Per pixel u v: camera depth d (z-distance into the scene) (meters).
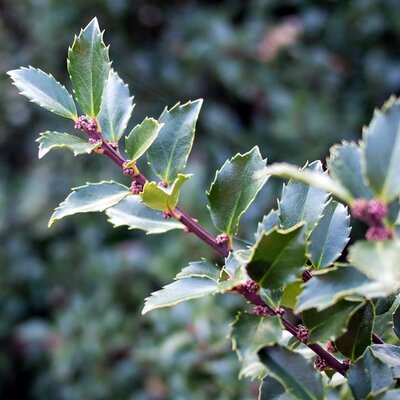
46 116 1.65
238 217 0.48
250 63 1.48
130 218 0.50
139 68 1.54
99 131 0.48
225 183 0.48
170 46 1.55
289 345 0.48
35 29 1.58
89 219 1.52
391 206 0.41
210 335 0.99
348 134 1.41
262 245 0.43
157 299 0.45
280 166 0.40
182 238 1.22
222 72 1.47
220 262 1.21
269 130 1.45
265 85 1.46
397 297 0.49
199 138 1.50
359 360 0.44
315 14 1.53
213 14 1.58
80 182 1.54
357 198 0.41
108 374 1.28
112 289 1.37
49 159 1.60
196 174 1.31
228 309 1.04
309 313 0.44
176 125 0.49
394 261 0.39
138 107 1.50
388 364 0.45
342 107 1.49
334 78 1.48
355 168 0.41
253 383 0.89
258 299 0.44
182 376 0.97
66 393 1.32
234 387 0.90
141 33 1.60
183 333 1.00
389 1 1.48
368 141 0.40
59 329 1.37
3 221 1.56
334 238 0.47
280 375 0.42
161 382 1.13
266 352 0.43
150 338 1.18
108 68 0.49
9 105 1.64
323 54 1.48
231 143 1.47
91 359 1.30
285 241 0.43
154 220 0.49
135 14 1.59
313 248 0.47
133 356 1.25
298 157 1.40
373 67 1.48
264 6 1.55
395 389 0.44
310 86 1.48
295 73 1.48
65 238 1.58
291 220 0.47
